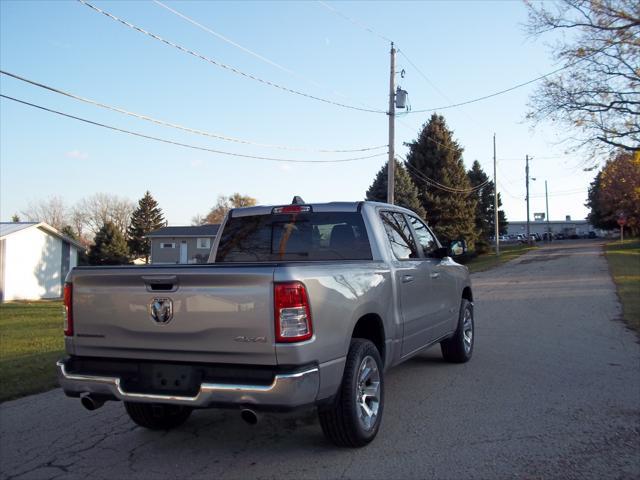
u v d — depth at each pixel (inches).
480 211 2411.4
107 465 184.2
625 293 671.8
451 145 1862.7
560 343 377.4
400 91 1000.2
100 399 179.2
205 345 164.7
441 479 165.3
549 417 219.3
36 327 606.5
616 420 214.7
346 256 228.4
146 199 3063.5
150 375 173.0
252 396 156.8
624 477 164.9
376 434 197.8
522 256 1839.3
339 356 175.8
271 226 245.1
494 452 185.0
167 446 200.8
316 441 200.4
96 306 179.0
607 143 713.6
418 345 252.5
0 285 1307.8
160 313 169.3
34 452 197.9
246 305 160.6
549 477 165.3
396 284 225.8
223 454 191.2
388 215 252.4
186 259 2333.9
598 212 3366.1
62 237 1462.8
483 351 354.6
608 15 657.0
